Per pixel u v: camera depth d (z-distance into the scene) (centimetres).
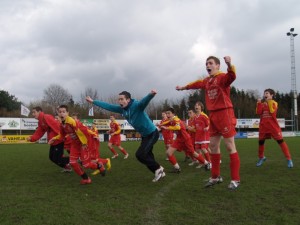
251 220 428
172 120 899
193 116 1113
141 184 687
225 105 561
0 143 3108
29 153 1606
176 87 641
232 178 561
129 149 1927
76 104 5419
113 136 1347
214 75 577
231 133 562
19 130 3619
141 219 438
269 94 927
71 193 602
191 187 645
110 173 855
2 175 836
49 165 1065
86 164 725
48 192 612
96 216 452
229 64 520
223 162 1076
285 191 592
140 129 690
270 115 926
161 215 454
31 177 802
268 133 934
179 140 898
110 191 616
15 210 484
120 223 422
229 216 446
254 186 639
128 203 521
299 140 2688
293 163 1019
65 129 707
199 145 1030
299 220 424
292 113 4425
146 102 655
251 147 1844
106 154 1585
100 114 5241
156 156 1397
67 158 882
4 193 606
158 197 560
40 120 866
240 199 536
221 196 559
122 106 685
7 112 5759
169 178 768
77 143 712
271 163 1029
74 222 426
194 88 624
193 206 496
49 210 482
